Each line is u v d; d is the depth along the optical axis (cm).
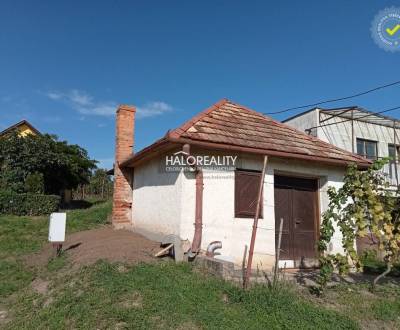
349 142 1827
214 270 665
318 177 976
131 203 1216
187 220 775
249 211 838
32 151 2144
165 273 646
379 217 622
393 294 681
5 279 757
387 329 536
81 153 3031
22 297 644
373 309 589
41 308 573
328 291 663
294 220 941
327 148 1018
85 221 1429
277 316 511
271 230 859
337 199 653
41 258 898
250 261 601
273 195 880
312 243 954
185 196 780
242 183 842
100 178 4272
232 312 511
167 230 841
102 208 1730
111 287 575
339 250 917
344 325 511
